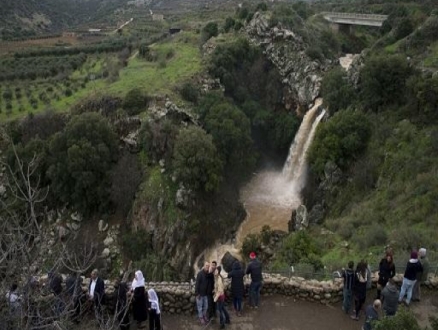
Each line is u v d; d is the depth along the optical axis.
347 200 42.84
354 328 18.39
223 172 54.28
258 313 19.27
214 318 18.84
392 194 37.75
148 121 52.56
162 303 19.23
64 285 17.28
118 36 115.62
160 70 66.81
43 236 11.29
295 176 58.31
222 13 121.81
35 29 145.50
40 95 65.50
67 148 50.69
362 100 49.66
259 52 70.88
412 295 19.30
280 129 64.25
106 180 51.19
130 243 48.44
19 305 10.26
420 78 43.75
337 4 124.75
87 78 71.06
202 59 68.56
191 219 47.78
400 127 43.41
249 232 50.34
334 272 21.97
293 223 47.31
